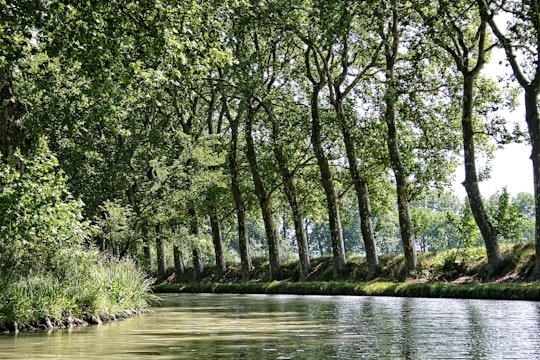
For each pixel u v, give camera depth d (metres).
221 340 8.98
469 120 29.25
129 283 16.31
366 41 34.75
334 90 39.38
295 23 33.25
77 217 14.07
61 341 8.87
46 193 13.34
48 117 27.38
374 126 35.19
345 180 39.88
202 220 47.47
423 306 17.53
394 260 35.84
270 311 16.34
